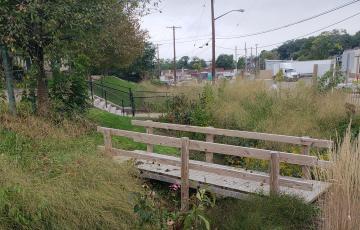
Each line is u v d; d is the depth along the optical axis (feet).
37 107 25.89
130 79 120.98
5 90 26.78
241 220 16.15
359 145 9.14
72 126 23.17
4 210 12.82
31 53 26.48
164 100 49.62
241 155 18.49
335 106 35.55
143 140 21.66
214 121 37.78
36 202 13.24
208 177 20.70
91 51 30.94
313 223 15.25
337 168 9.23
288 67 144.15
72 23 24.99
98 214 14.42
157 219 14.65
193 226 14.06
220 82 49.14
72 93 28.68
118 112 49.62
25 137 19.22
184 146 19.71
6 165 14.51
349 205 8.93
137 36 66.54
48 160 16.38
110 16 27.96
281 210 16.05
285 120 34.60
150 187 20.62
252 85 45.70
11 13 22.72
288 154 17.62
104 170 16.71
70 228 13.64
